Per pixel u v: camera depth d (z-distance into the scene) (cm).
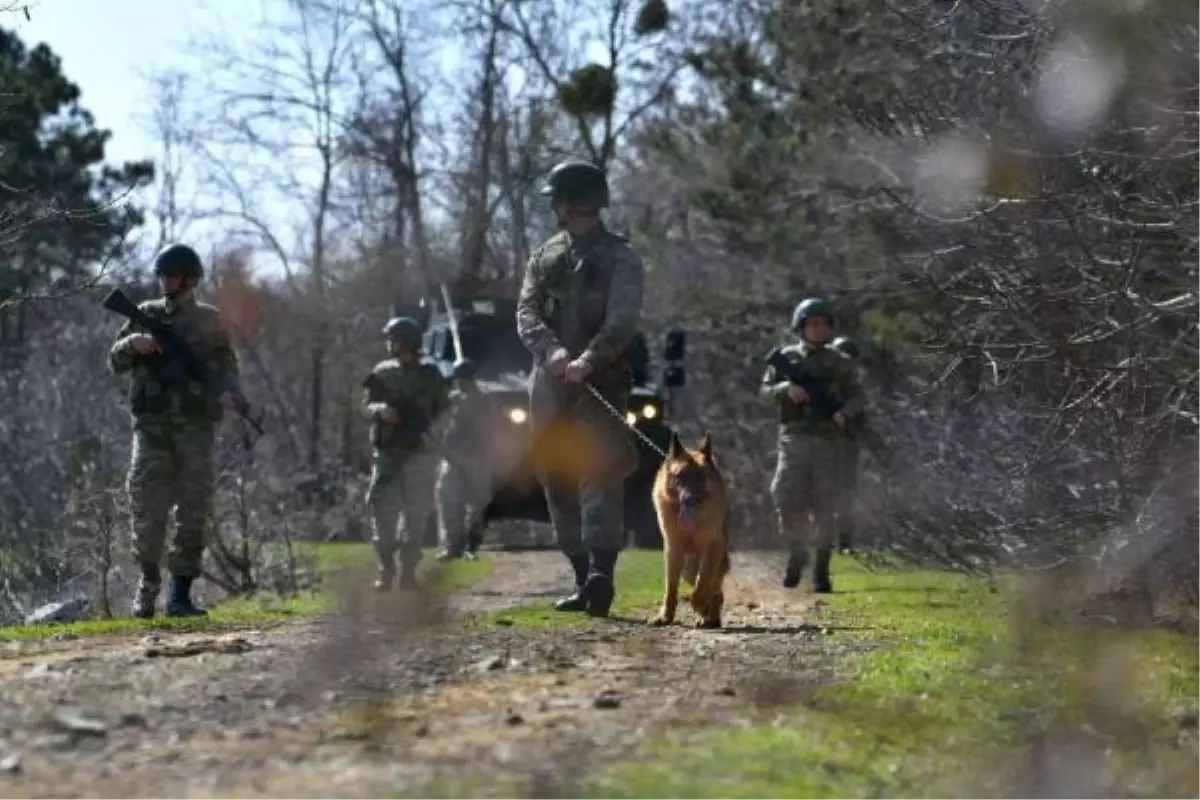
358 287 6156
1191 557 1288
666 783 724
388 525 1983
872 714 924
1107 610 1301
